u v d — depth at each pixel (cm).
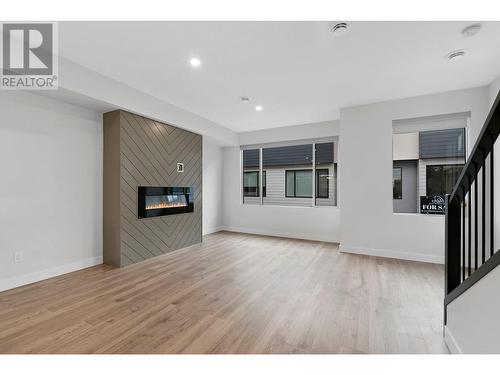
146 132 380
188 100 390
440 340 181
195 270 331
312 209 523
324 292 262
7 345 173
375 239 398
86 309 225
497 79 310
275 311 222
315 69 289
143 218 376
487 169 322
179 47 244
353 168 413
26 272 281
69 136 320
